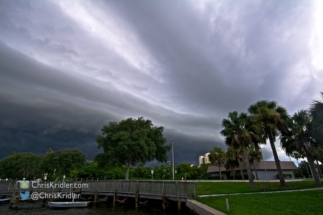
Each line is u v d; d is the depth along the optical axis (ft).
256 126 94.94
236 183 109.81
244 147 94.43
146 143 139.13
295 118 94.63
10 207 96.02
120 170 210.59
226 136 99.25
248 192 76.89
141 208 85.81
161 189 78.74
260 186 93.71
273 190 78.48
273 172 215.72
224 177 239.30
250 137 92.07
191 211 60.44
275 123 95.71
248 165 91.45
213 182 118.73
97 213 77.87
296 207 41.60
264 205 45.73
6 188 114.62
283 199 51.70
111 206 94.94
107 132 151.64
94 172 202.39
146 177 219.00
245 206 45.80
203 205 51.55
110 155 138.10
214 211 42.11
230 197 60.80
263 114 97.76
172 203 77.51
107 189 103.09
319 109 61.67
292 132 95.45
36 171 219.61
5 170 239.50
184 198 68.85
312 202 45.52
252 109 104.88
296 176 235.20
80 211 83.20
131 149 131.75
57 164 182.39
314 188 78.38
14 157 240.94
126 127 150.10
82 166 190.39
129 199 98.68
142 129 142.82
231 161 195.72
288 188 82.17
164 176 222.07
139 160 152.46
